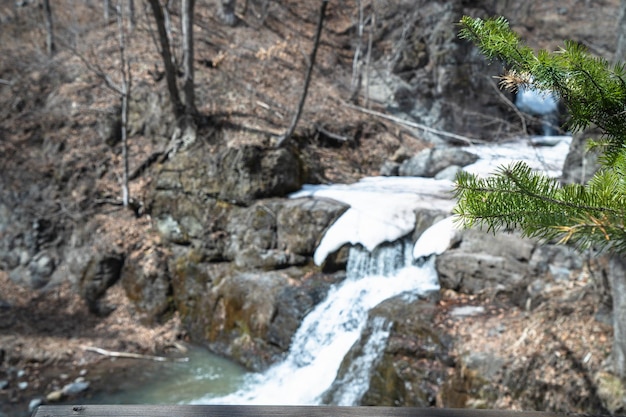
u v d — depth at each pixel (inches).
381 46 710.5
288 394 349.4
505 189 48.9
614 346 242.7
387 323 327.6
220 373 382.6
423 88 652.7
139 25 677.3
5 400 337.7
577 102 50.4
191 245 460.1
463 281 349.7
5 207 507.8
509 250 339.0
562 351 263.6
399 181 512.7
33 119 549.3
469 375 274.2
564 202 46.6
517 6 789.2
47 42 634.2
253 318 400.2
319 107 598.9
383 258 393.7
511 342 282.4
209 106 530.0
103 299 461.7
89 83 571.5
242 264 436.1
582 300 290.0
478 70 631.8
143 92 542.9
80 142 528.4
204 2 749.9
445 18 642.8
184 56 499.8
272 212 433.1
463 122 631.2
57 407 55.7
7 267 493.4
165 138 517.3
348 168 548.1
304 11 780.6
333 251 407.5
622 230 43.4
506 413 56.6
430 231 382.6
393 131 625.0
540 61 49.1
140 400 342.6
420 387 291.9
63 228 495.5
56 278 481.1
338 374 331.3
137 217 488.4
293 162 473.4
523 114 458.3
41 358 386.6
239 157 453.4
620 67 49.4
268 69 640.4
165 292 455.2
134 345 417.7
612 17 774.5
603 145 52.4
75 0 730.2
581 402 243.8
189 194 468.4
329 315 374.3
